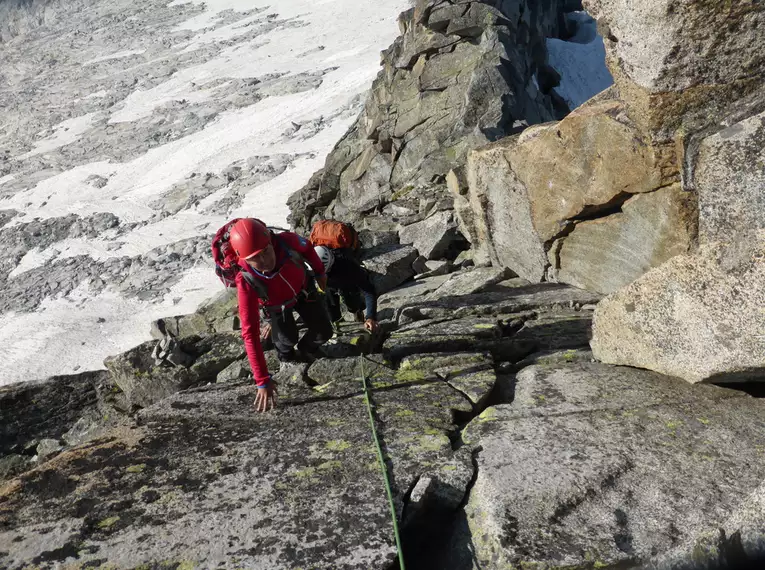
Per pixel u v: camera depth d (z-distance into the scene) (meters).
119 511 3.41
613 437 3.77
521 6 24.09
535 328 5.93
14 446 6.12
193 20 109.44
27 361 40.44
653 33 4.77
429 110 15.72
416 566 3.21
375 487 3.48
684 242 5.48
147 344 6.70
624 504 3.19
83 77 96.12
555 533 3.02
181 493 3.54
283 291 4.84
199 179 60.44
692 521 3.01
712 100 4.79
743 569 2.52
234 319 9.65
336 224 5.97
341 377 5.28
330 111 67.62
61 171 68.25
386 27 88.88
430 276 9.44
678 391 4.25
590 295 6.58
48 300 47.47
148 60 97.12
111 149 71.06
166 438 4.21
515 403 4.41
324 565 2.96
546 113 21.61
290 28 95.56
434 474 3.54
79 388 6.77
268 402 4.37
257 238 4.22
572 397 4.34
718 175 4.38
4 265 53.16
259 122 68.75
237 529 3.22
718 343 4.00
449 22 16.17
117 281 48.22
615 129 5.62
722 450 3.54
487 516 3.18
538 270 7.54
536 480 3.39
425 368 5.26
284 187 55.69
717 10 4.43
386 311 7.76
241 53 90.44
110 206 59.28
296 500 3.42
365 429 4.16
